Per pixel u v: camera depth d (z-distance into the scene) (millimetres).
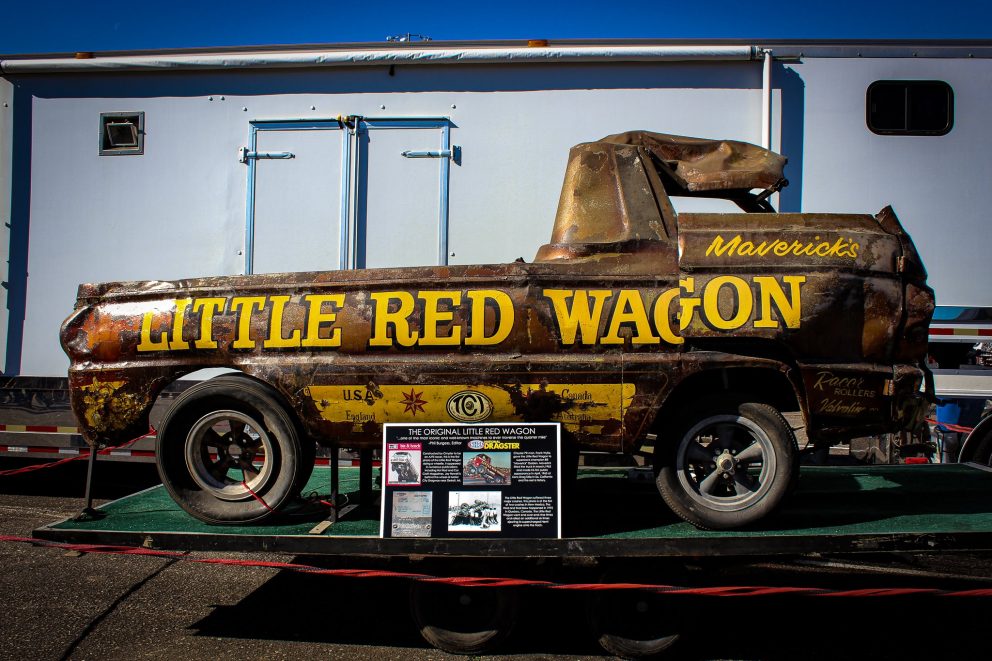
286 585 4309
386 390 3299
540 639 3582
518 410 3256
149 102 5621
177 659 3350
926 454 4879
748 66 5328
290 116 5539
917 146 5312
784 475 3217
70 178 5648
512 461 3193
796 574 4430
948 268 5281
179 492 3484
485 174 5426
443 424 3244
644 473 4570
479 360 3258
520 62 5383
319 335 3348
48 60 5621
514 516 3154
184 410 3436
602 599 3311
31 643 3498
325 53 5473
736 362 3213
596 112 5379
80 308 3605
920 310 3275
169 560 4711
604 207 3471
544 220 5391
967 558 4582
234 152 5574
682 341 3219
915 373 3266
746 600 4125
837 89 5316
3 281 5637
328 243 5484
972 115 5309
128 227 5605
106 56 5625
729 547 3096
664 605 3297
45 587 4223
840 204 5297
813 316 3182
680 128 5340
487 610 3342
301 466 3424
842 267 3227
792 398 3574
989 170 5309
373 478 4621
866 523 3352
